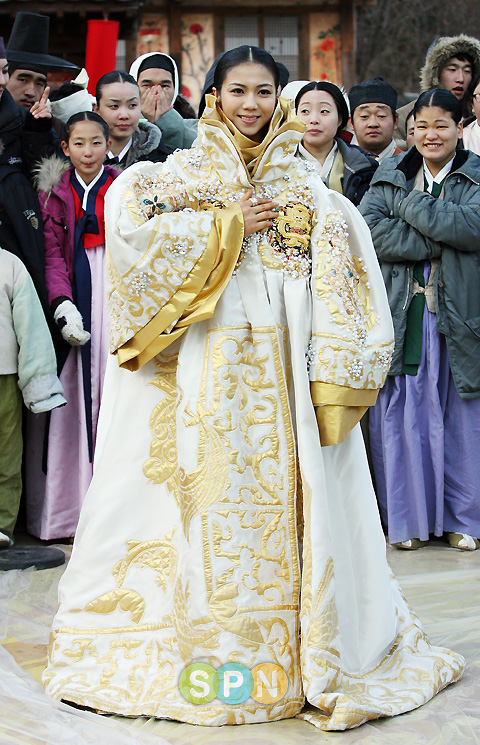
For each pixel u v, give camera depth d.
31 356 3.82
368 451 4.25
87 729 2.20
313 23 12.45
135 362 2.48
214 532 2.33
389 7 15.42
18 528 4.37
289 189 2.58
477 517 3.97
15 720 2.25
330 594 2.32
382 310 2.57
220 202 2.53
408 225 3.96
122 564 2.51
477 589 3.34
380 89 4.80
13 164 4.13
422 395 3.98
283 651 2.32
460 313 3.92
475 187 4.01
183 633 2.32
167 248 2.39
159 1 12.13
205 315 2.39
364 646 2.46
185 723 2.26
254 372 2.44
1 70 4.02
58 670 2.45
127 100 4.48
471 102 5.25
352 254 2.61
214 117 2.54
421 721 2.27
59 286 4.00
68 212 4.07
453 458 4.02
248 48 2.53
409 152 4.14
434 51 5.32
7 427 3.89
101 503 2.54
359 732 2.21
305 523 2.35
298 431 2.39
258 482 2.40
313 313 2.49
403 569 3.63
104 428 2.63
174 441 2.52
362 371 2.46
